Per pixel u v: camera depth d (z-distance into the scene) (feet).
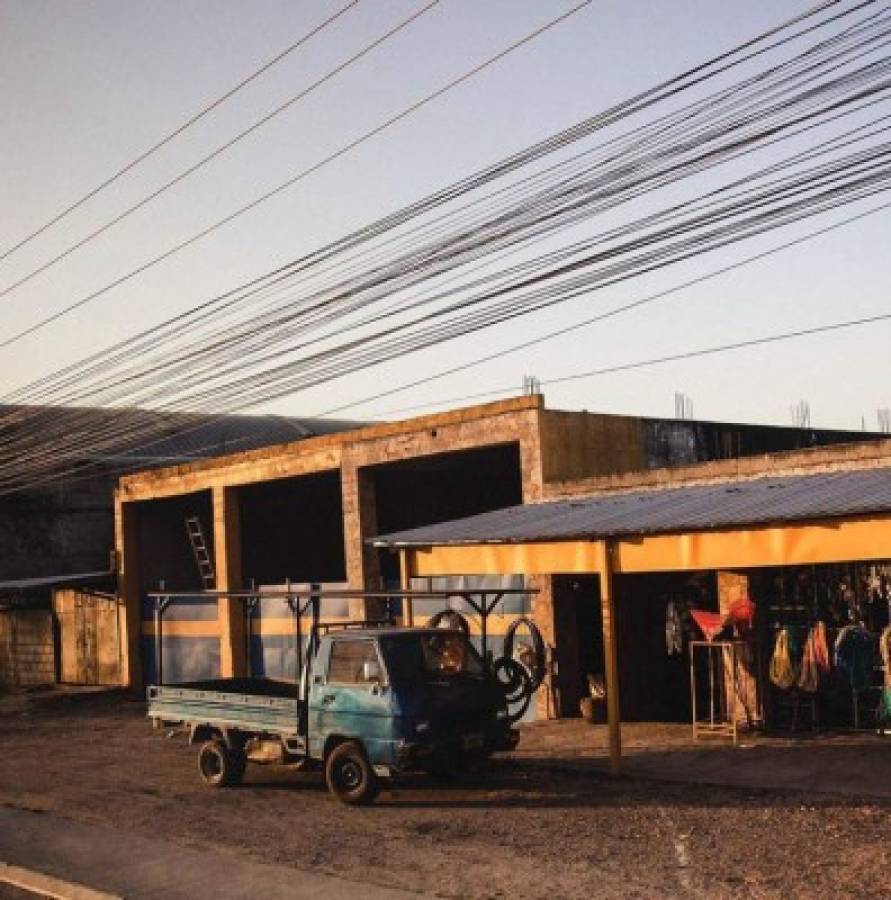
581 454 72.08
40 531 122.93
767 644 57.77
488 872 34.63
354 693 45.98
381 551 89.10
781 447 96.78
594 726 63.16
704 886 31.94
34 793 53.78
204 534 111.24
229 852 39.19
